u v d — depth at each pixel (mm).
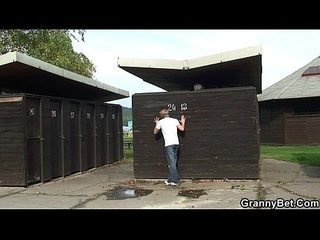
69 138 12875
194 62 11055
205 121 10883
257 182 10398
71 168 12953
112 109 16812
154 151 11273
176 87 15922
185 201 8273
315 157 17328
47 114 11672
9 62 9773
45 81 12688
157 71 11844
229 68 11977
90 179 11992
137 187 10188
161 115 10672
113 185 10648
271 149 23047
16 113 10641
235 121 10695
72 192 9688
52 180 11766
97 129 15141
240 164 10648
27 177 10609
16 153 10617
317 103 26984
